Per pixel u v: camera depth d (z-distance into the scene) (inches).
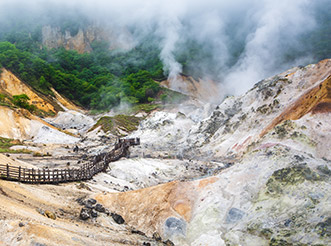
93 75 6781.5
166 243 896.9
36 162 1779.0
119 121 3826.3
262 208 876.6
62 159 1982.0
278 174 943.7
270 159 1031.6
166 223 958.4
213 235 877.2
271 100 2155.5
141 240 874.8
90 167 1475.1
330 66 2018.9
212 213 942.4
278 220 825.5
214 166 1843.0
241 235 837.8
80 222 872.9
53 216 820.6
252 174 1018.1
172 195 1043.9
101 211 993.5
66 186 1207.6
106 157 1768.0
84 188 1229.1
